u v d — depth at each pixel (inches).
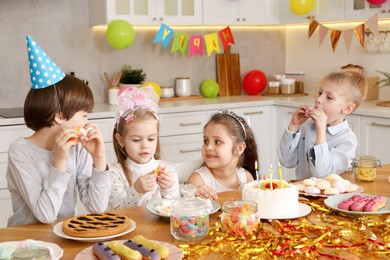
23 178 67.4
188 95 173.2
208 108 155.9
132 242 51.1
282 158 96.1
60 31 158.6
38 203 63.6
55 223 63.6
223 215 58.8
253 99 169.9
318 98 93.7
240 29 186.4
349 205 64.8
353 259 50.9
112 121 141.7
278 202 63.6
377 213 62.9
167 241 56.4
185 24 164.2
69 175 64.7
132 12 155.3
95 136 67.2
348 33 156.9
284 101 162.9
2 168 130.6
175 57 176.6
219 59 181.8
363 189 74.9
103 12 152.0
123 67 168.6
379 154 137.9
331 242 54.5
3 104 152.8
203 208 57.5
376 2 145.9
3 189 130.9
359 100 93.9
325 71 180.4
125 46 154.1
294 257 51.7
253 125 164.2
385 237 55.9
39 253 44.7
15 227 61.7
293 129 93.0
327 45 178.9
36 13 154.7
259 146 166.1
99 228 56.6
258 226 58.2
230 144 85.8
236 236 56.9
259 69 191.5
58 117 68.6
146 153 83.1
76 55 161.5
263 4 175.3
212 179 88.7
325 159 86.1
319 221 62.5
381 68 162.4
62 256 52.1
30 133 133.0
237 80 185.0
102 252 49.3
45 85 64.4
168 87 169.2
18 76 153.8
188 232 56.2
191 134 154.6
